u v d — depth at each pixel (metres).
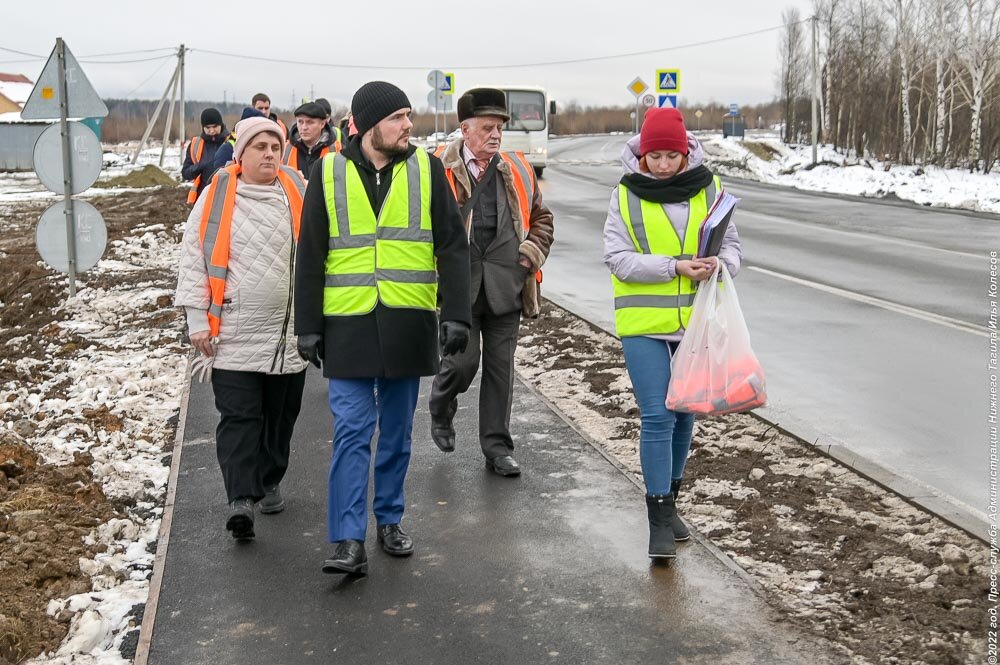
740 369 4.57
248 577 4.65
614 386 7.67
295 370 5.18
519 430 6.73
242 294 5.06
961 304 10.98
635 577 4.56
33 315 11.00
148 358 8.69
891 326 9.92
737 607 4.25
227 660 3.92
